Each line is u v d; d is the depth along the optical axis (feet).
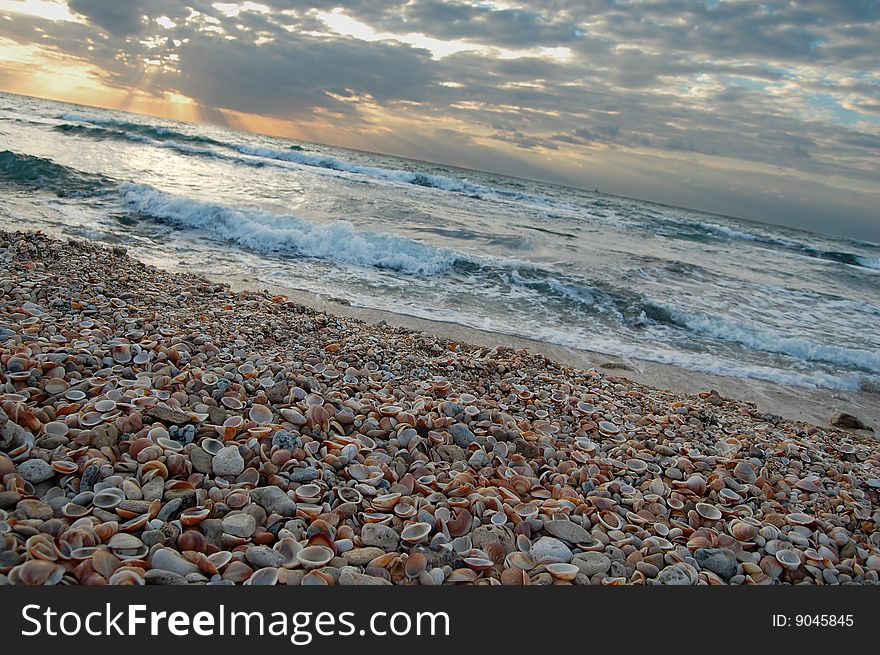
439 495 10.33
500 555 9.17
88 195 42.47
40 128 77.66
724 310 38.47
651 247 64.95
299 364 15.55
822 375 28.94
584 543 9.87
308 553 8.32
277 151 98.94
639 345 29.45
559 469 12.63
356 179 83.20
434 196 78.48
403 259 38.22
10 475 8.13
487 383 17.62
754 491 13.11
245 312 20.59
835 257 94.17
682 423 17.04
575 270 43.09
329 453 11.13
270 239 38.37
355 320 23.66
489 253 45.80
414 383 16.15
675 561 9.77
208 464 9.80
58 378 11.38
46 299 17.48
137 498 8.52
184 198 41.65
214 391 12.26
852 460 17.20
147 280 23.16
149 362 13.41
